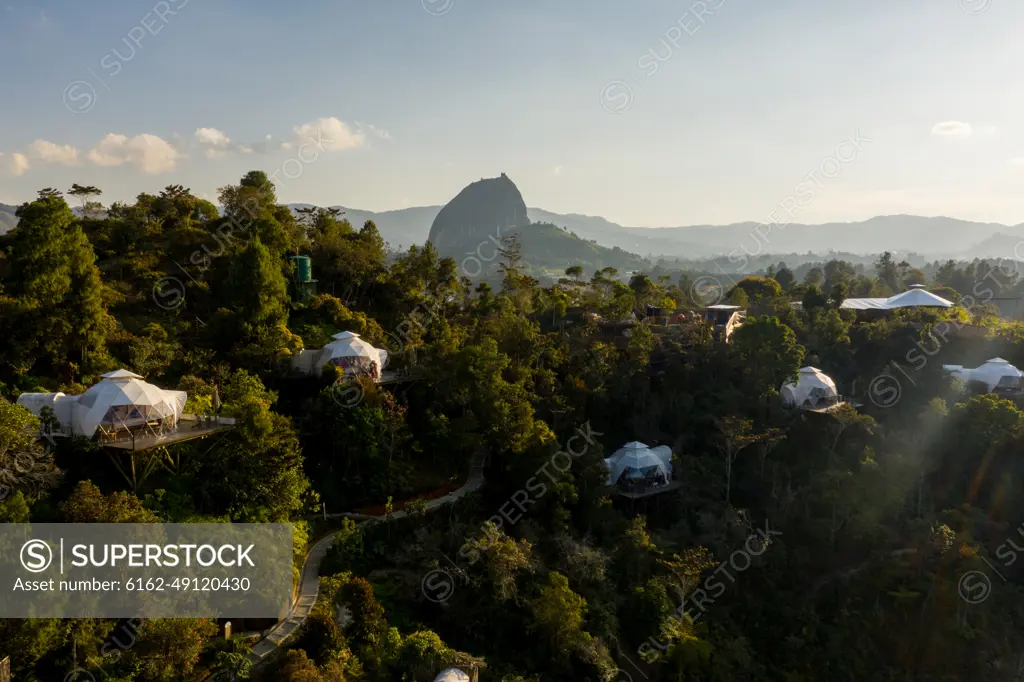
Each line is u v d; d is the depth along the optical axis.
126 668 27.92
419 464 51.56
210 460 39.66
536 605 38.72
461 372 51.84
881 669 46.50
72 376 44.56
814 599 49.59
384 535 42.97
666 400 63.69
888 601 49.81
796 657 45.81
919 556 49.91
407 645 32.78
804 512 53.91
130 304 60.53
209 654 30.88
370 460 47.94
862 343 75.75
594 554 43.34
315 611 34.12
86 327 45.66
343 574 37.53
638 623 41.91
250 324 54.25
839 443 60.50
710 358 66.94
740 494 56.16
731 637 45.53
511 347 61.41
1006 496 55.03
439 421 50.84
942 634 47.78
